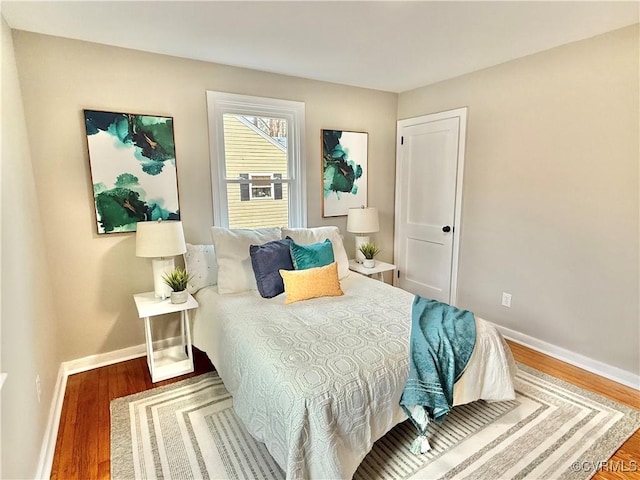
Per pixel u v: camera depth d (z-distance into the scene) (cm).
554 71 261
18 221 180
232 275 264
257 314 222
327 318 215
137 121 260
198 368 265
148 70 262
